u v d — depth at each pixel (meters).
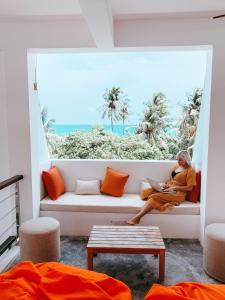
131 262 2.96
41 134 3.96
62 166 4.19
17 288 1.65
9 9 2.88
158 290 1.63
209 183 3.28
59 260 2.97
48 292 1.61
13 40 3.29
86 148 6.39
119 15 3.03
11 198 3.49
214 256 2.64
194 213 3.52
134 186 4.11
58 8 2.86
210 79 3.19
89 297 1.56
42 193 3.84
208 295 1.62
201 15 3.05
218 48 3.11
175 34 3.16
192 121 6.01
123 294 1.66
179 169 3.83
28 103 3.36
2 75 3.35
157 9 2.87
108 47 3.25
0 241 3.50
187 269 2.83
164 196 3.51
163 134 7.06
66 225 3.64
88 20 2.28
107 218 3.58
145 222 3.55
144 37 3.19
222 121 3.18
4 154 3.46
